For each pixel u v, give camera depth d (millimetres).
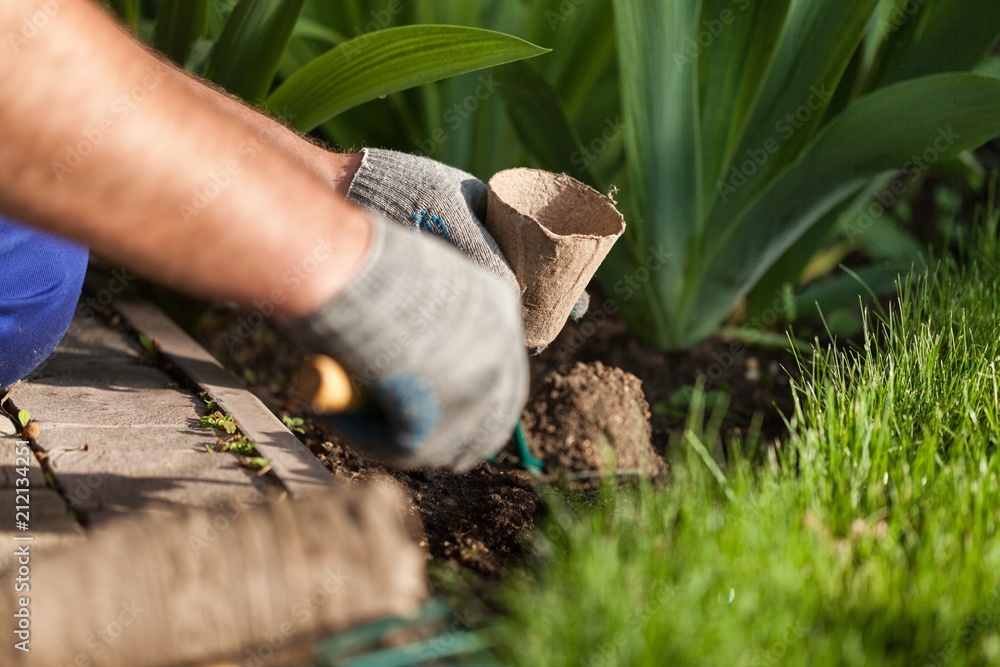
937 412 1637
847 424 1632
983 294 2180
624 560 1296
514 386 1072
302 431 1920
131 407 1778
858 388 1713
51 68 752
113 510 1366
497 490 1774
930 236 3053
